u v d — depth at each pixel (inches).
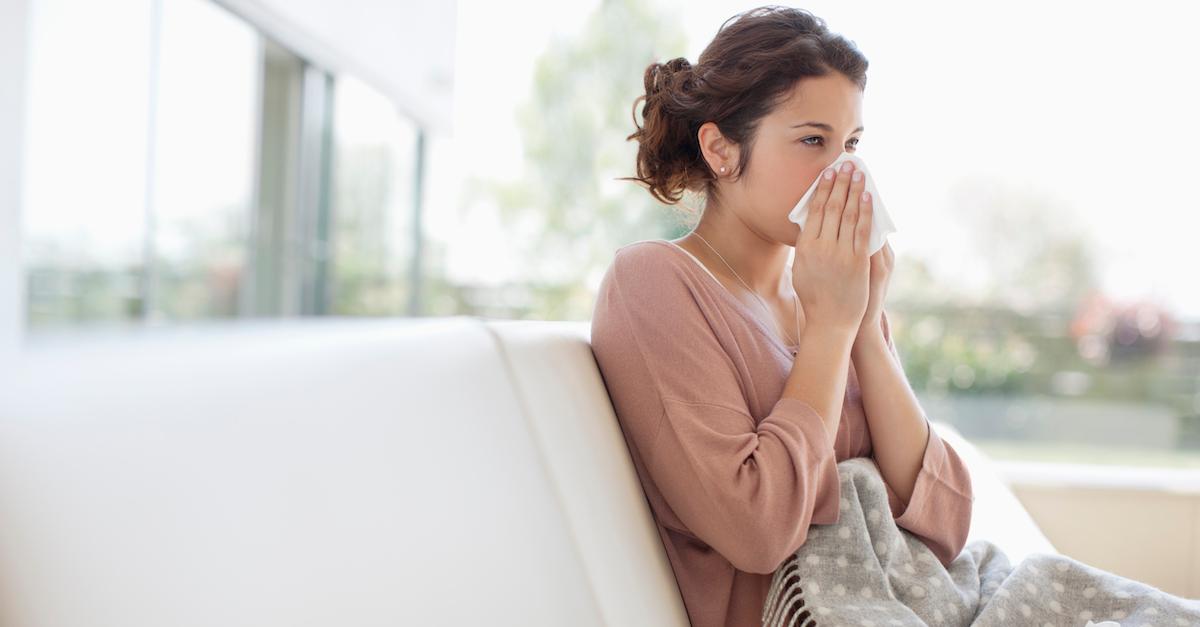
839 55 42.2
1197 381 244.5
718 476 35.7
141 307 133.3
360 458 19.5
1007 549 54.2
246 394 16.4
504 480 26.2
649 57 356.5
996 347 251.1
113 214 128.5
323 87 189.9
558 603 25.9
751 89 42.0
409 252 246.4
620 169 356.2
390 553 19.3
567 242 356.2
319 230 190.1
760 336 41.3
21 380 12.1
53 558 11.7
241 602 14.2
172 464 13.6
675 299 39.5
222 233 155.6
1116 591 38.9
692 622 39.2
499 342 31.5
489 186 359.6
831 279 39.4
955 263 302.0
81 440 12.3
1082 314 252.1
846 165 40.3
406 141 240.1
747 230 44.6
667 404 37.6
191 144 146.0
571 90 360.8
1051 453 209.5
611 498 32.9
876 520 39.4
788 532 35.7
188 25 143.4
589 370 38.6
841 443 43.3
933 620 38.3
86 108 122.3
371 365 22.7
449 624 20.9
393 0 209.6
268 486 15.8
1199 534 73.7
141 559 12.7
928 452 42.8
